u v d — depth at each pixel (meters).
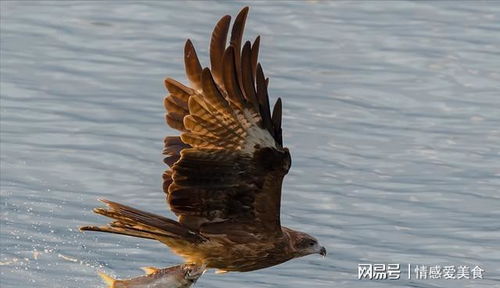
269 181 10.07
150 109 18.27
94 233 14.51
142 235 10.43
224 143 9.77
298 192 15.65
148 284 10.80
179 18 22.03
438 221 14.91
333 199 15.48
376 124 17.89
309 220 14.90
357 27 21.69
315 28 21.59
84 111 18.12
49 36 21.20
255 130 9.69
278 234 10.56
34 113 18.02
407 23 21.95
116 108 18.27
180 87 9.89
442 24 21.89
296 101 18.58
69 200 15.34
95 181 15.90
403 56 20.45
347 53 20.53
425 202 15.47
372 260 13.97
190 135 9.73
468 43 21.02
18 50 20.52
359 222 14.88
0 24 21.69
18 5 22.69
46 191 15.56
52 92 18.83
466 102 18.75
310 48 20.70
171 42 20.95
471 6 22.80
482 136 17.55
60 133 17.34
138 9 22.45
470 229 14.70
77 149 16.84
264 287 13.36
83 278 13.48
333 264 13.89
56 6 22.69
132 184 15.85
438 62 20.20
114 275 13.53
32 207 15.10
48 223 14.69
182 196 10.23
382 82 19.39
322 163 16.53
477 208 15.28
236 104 9.54
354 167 16.47
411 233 14.61
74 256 13.93
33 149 16.77
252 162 9.92
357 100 18.70
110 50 20.61
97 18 22.02
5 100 18.44
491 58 20.38
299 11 22.36
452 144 17.27
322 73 19.70
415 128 17.80
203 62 20.03
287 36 21.19
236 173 10.02
